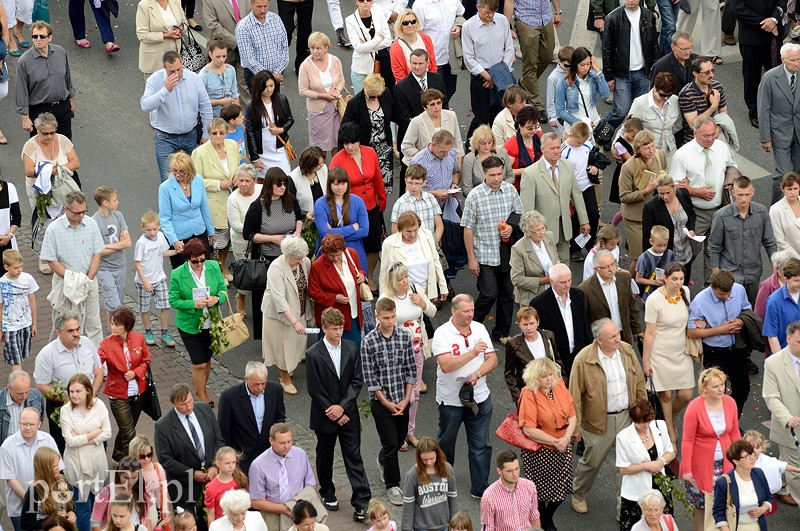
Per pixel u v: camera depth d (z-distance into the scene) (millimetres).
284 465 29375
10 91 51406
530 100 49094
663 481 29938
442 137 38969
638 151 39156
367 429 35500
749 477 29078
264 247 37656
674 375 33969
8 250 35875
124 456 33000
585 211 39031
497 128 41812
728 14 52594
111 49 53531
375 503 27109
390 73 46344
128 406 33000
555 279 33375
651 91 42031
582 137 39906
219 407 31000
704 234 39844
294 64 53375
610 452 34875
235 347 39125
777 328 34031
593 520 32219
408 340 31766
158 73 43312
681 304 33781
